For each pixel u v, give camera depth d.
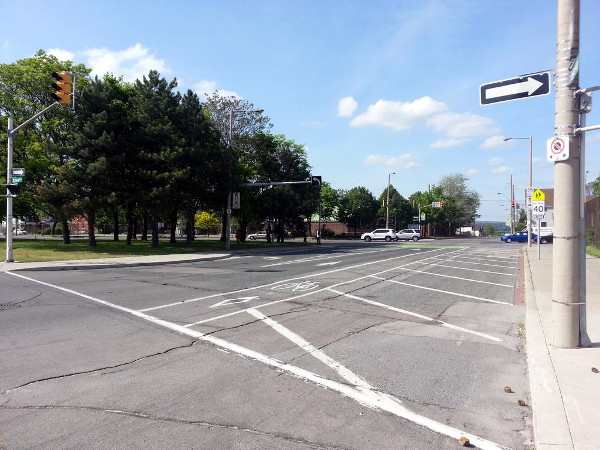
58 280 15.60
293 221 54.50
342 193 85.69
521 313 10.10
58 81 15.54
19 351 6.80
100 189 30.25
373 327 8.63
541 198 25.34
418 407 4.85
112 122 30.56
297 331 8.24
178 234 95.44
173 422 4.42
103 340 7.49
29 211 42.00
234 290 13.23
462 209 110.31
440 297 12.26
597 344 6.83
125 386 5.38
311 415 4.61
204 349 7.00
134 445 3.95
